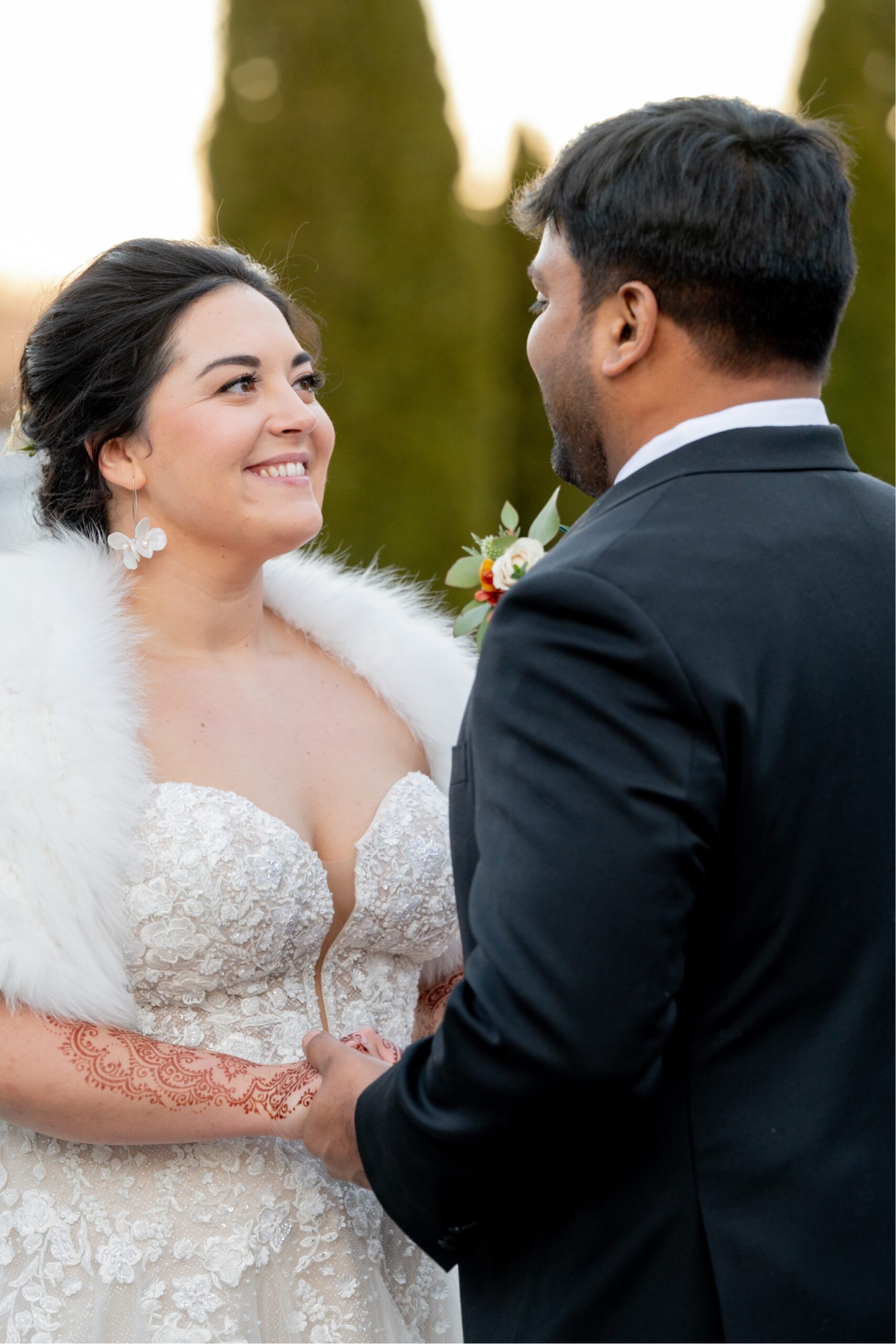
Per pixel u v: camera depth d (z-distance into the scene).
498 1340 1.68
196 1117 2.05
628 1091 1.45
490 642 1.58
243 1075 2.09
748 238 1.59
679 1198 1.54
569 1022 1.41
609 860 1.42
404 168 7.72
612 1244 1.58
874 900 1.55
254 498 2.30
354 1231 2.28
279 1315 2.19
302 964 2.30
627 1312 1.57
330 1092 2.00
